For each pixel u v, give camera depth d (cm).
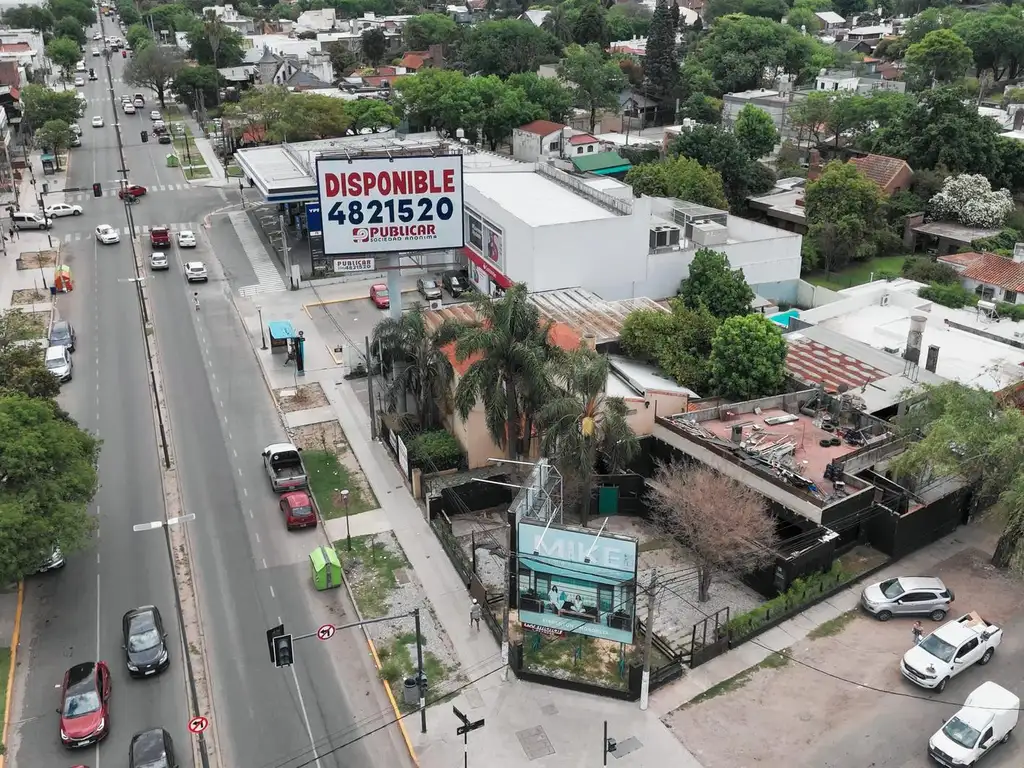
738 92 15950
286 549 4541
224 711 3534
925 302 7062
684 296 6862
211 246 9112
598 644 3897
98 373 6456
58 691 3609
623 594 3534
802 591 4053
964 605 4109
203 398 6091
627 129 14675
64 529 3859
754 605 4206
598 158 11750
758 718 3484
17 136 12900
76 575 4331
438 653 3844
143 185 11231
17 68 14812
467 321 5656
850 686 3644
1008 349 6119
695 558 4253
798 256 7719
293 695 3622
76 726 3331
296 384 6281
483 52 16075
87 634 3928
